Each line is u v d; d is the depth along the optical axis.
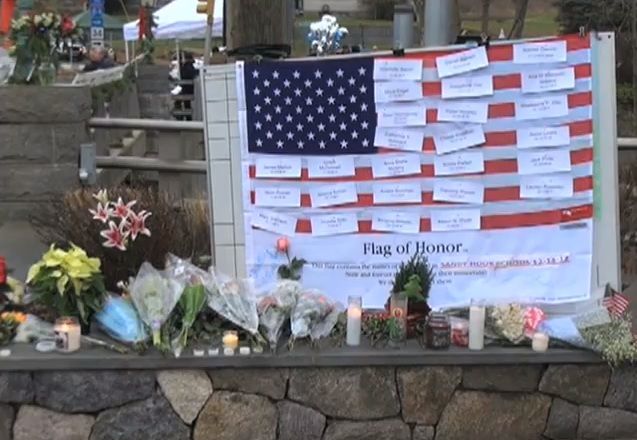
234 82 4.33
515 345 3.98
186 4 21.53
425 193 4.31
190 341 3.83
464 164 4.29
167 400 3.76
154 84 15.68
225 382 3.79
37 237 5.80
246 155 4.36
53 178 6.38
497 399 3.93
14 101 6.30
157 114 15.69
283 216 4.36
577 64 4.24
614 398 3.98
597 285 4.33
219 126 4.36
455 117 4.26
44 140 6.34
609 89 4.27
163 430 3.77
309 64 4.29
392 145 4.29
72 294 3.90
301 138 4.33
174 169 7.04
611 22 17.25
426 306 4.09
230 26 6.35
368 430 3.87
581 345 3.94
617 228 4.33
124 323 3.81
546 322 4.07
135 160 7.06
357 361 3.81
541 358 3.91
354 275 4.35
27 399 3.72
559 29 19.12
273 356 3.77
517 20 14.02
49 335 3.91
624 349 3.91
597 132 4.29
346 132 4.30
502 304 4.11
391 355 3.83
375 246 4.34
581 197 4.30
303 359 3.79
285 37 6.33
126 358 3.71
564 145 4.27
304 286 4.27
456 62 4.23
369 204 4.33
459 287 4.32
